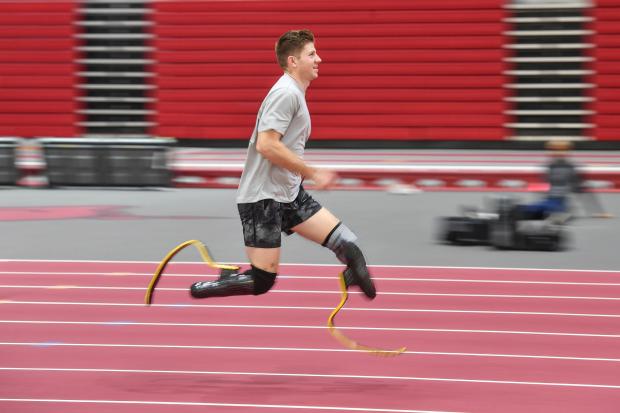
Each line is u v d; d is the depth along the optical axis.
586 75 65.50
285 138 13.27
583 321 19.59
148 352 16.75
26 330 18.56
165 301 21.55
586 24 65.38
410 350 17.05
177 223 36.41
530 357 16.55
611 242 31.89
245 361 16.14
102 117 69.38
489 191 48.34
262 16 67.12
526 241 29.80
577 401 13.86
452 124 66.38
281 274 25.23
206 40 67.69
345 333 18.41
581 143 65.88
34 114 69.38
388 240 32.09
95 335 18.12
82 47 68.75
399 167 52.53
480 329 18.83
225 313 20.20
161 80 68.25
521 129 66.31
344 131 67.00
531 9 65.38
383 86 66.56
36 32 68.62
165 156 48.72
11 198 44.91
